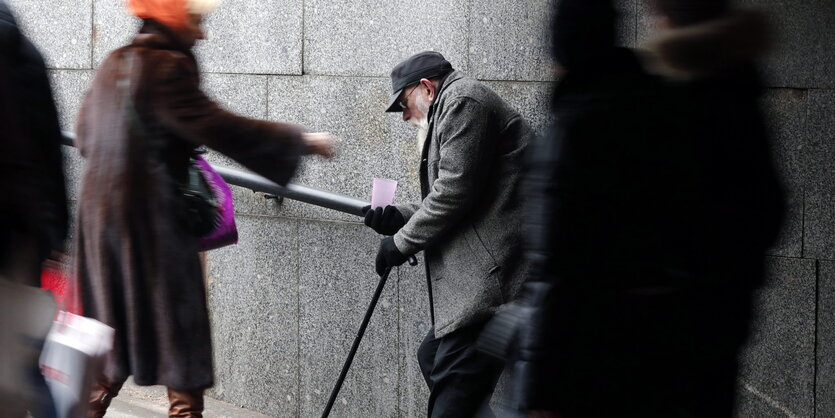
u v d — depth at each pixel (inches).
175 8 275.4
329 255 366.9
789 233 279.1
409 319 345.4
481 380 286.4
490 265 283.9
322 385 373.7
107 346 246.8
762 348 286.8
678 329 184.7
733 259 188.4
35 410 231.8
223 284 402.3
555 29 188.7
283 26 376.2
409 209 312.2
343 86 359.9
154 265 276.7
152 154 274.4
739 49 187.9
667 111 183.8
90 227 281.1
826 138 271.6
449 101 281.7
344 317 364.5
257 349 393.4
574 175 181.0
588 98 183.6
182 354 279.7
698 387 189.2
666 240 183.5
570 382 184.4
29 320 229.3
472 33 326.3
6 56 226.1
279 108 379.9
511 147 284.8
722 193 187.2
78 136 286.8
